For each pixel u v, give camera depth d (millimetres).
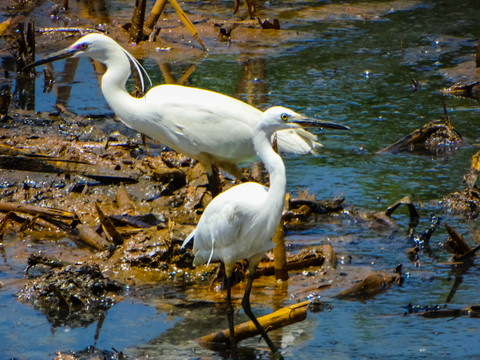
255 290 9703
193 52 21406
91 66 20688
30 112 15984
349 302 9234
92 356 7844
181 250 10383
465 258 10477
